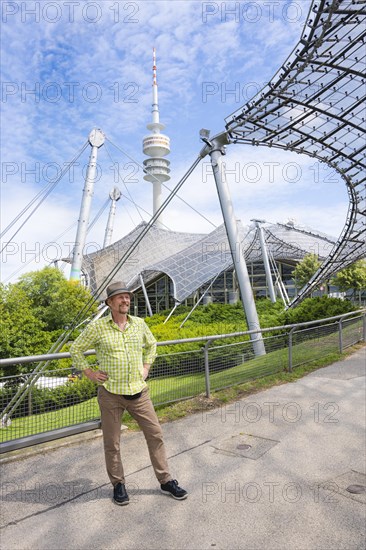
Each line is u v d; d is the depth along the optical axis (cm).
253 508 339
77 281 4378
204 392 721
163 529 311
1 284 2298
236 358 798
